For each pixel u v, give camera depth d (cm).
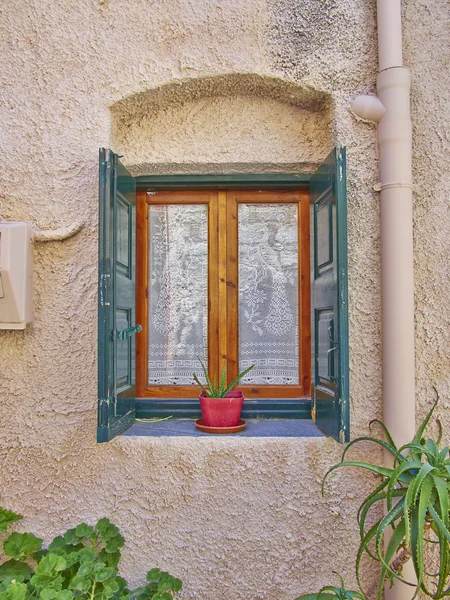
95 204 227
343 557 216
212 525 218
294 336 257
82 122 228
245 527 218
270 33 228
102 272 199
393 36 219
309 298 255
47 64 228
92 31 228
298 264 257
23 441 222
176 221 258
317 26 228
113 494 219
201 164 239
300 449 219
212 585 216
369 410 221
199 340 257
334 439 214
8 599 175
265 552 217
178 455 219
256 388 254
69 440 222
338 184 202
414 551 170
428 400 220
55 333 225
